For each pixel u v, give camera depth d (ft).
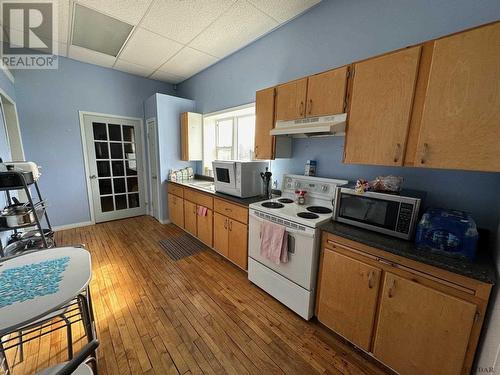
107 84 11.66
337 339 5.06
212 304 6.11
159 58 10.16
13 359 4.38
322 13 6.34
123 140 12.67
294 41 7.14
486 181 4.24
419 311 3.67
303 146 7.34
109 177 12.46
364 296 4.35
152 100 11.83
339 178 6.50
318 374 4.27
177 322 5.46
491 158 3.33
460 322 3.28
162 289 6.73
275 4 6.34
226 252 8.20
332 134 6.02
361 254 4.36
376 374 4.27
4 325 2.44
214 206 8.66
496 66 3.16
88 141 11.48
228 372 4.28
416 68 3.98
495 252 3.58
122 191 13.08
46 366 4.28
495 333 2.86
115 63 10.91
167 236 10.81
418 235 3.91
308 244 5.12
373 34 5.46
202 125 12.18
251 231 6.75
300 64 7.07
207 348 4.77
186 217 10.84
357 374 4.27
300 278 5.41
